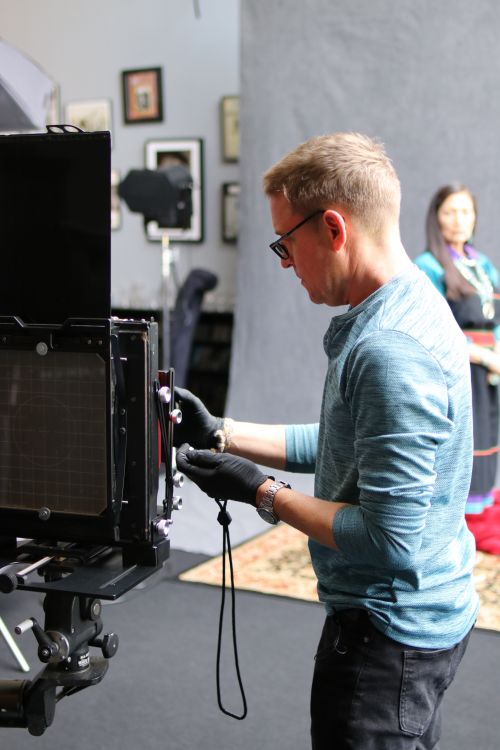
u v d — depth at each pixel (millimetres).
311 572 3545
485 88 4797
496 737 2379
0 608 3213
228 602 3277
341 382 1243
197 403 1547
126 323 1248
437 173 4941
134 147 6352
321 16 5129
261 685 2672
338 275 1271
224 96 5984
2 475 1297
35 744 2346
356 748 1295
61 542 1358
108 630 3051
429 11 4875
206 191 6129
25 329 1248
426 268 3457
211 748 2332
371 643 1295
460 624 1329
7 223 1255
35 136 1223
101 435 1239
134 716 2496
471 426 1282
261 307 5438
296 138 5258
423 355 1177
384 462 1156
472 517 3709
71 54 6500
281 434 1583
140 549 1292
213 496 1350
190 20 6035
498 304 3490
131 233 6430
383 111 5035
